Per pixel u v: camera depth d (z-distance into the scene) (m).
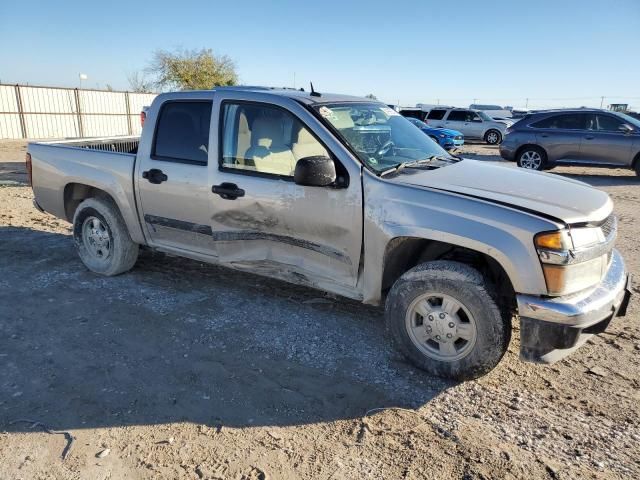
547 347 3.03
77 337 3.98
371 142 3.92
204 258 4.55
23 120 28.33
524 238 3.01
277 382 3.41
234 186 4.05
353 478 2.57
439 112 27.09
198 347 3.85
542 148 13.39
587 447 2.81
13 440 2.82
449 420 3.03
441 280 3.28
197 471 2.61
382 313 4.46
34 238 6.73
